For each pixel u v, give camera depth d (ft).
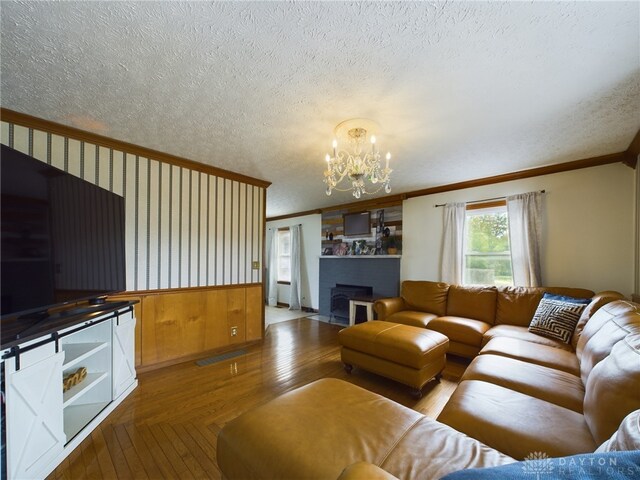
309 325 15.87
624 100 6.05
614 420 3.13
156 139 8.25
